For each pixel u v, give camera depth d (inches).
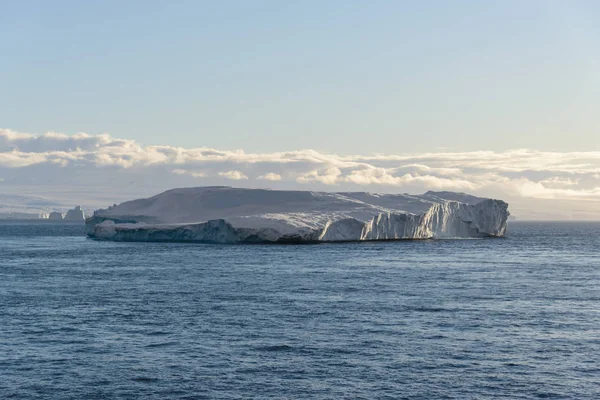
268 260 3855.8
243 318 1875.0
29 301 2196.1
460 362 1421.0
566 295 2359.7
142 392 1238.9
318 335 1658.5
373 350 1513.3
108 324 1795.0
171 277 2933.1
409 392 1239.5
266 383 1285.7
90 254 4485.7
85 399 1205.7
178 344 1566.2
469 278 2920.8
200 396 1219.9
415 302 2170.3
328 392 1238.3
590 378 1320.1
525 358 1451.8
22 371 1355.8
